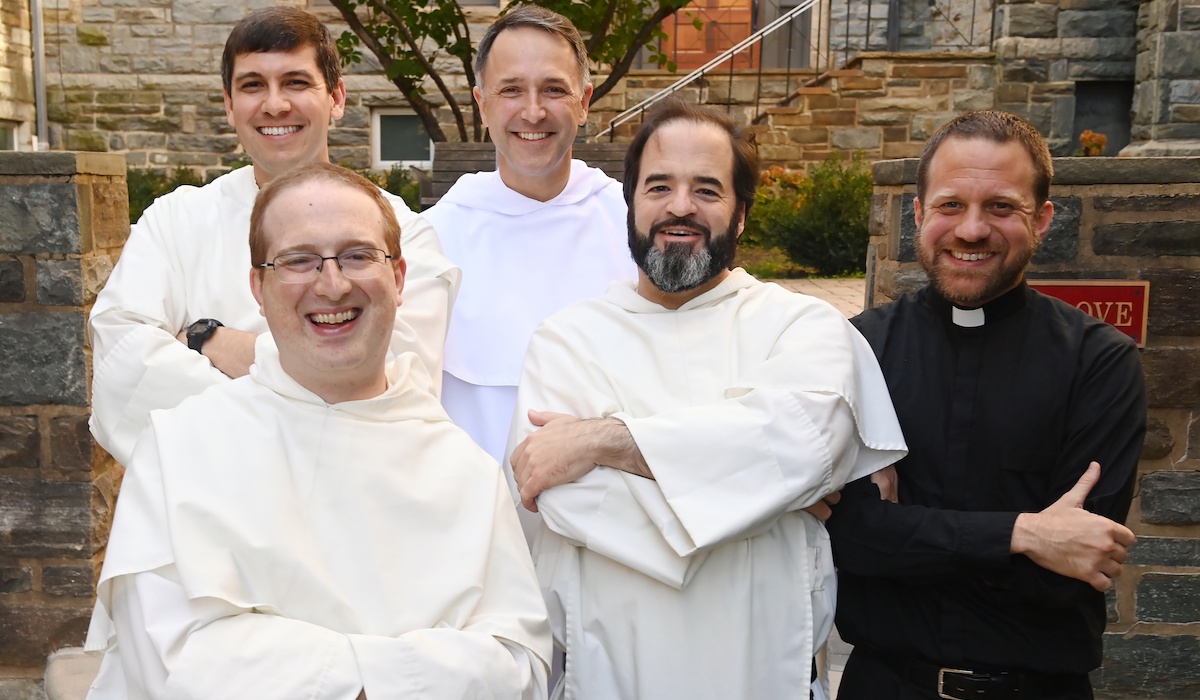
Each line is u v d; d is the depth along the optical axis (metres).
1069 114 9.91
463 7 9.84
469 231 2.70
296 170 1.61
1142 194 2.99
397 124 10.31
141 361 1.97
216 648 1.39
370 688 1.41
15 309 3.10
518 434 1.96
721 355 1.94
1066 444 1.85
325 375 1.59
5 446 3.15
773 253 9.37
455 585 1.57
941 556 1.79
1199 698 3.16
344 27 10.06
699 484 1.75
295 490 1.56
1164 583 3.12
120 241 3.37
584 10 6.47
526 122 2.54
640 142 1.99
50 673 3.11
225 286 2.17
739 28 11.94
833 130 10.27
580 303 2.09
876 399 1.94
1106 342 1.88
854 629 1.97
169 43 10.27
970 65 10.07
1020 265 1.88
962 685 1.85
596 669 1.85
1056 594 1.73
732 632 1.81
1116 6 9.75
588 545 1.81
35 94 10.17
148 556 1.46
